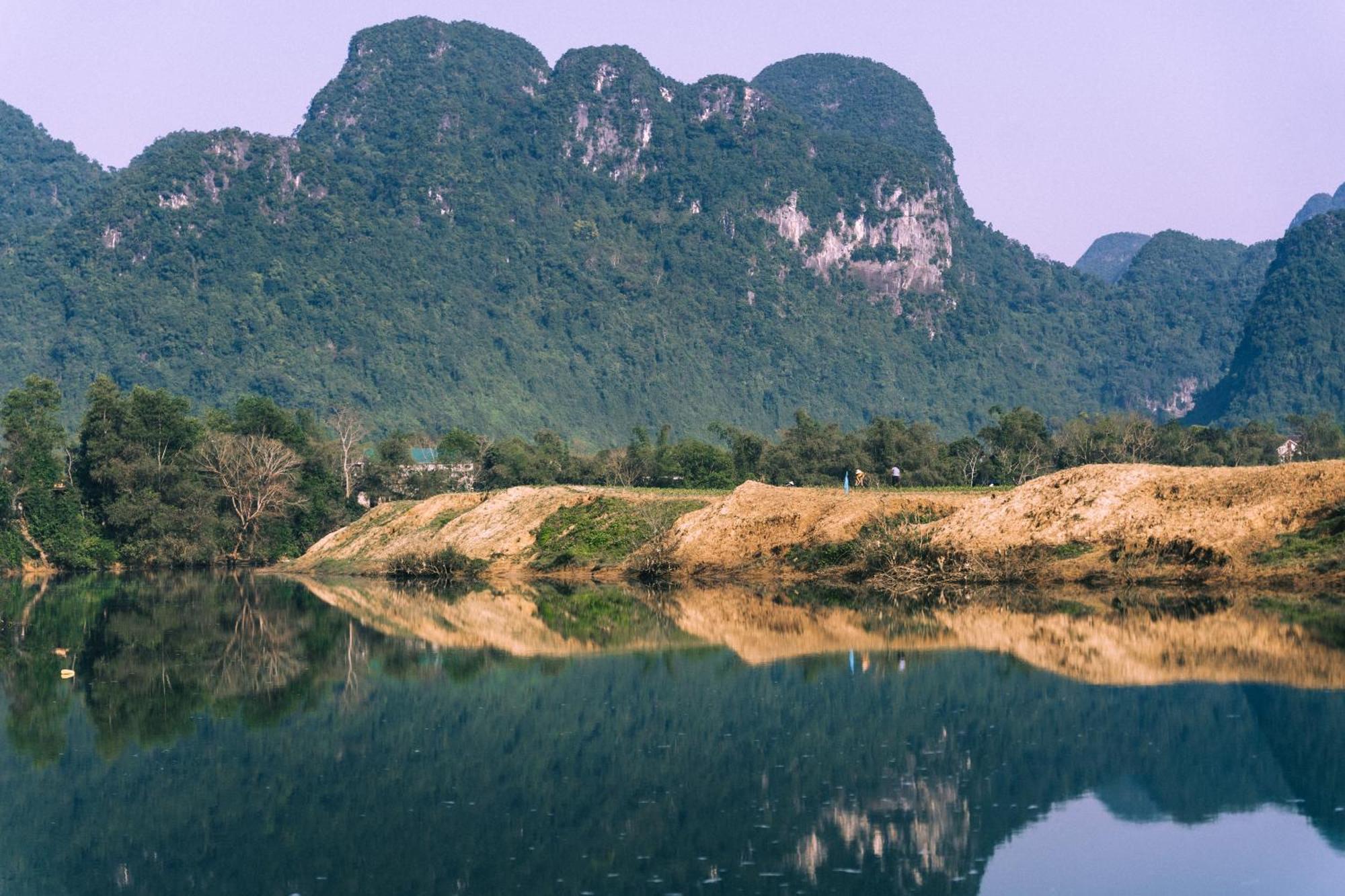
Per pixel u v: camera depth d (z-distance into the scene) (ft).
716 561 255.29
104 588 300.61
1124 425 543.39
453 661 161.68
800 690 131.13
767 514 260.83
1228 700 116.78
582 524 295.48
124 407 372.79
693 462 497.46
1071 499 220.84
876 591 222.89
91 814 98.22
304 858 86.89
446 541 313.73
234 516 386.73
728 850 84.48
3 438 369.09
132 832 93.86
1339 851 81.56
